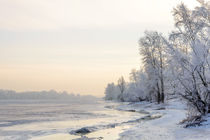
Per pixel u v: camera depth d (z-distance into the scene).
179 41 15.84
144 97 60.84
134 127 15.68
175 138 10.12
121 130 15.27
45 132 15.55
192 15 15.94
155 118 21.91
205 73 14.74
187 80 14.86
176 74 15.28
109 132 14.66
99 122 21.36
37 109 48.66
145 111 33.56
